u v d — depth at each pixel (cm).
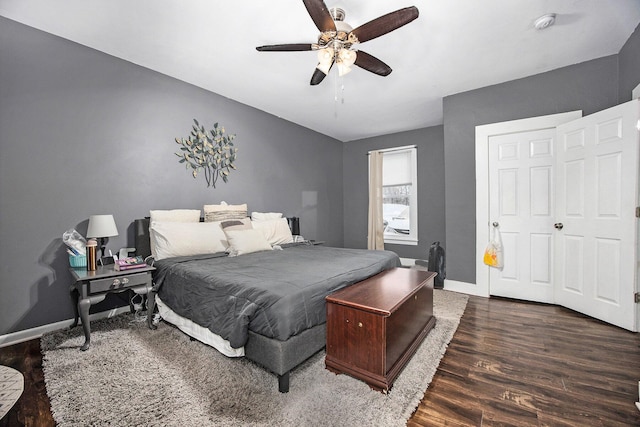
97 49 260
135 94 286
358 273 221
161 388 156
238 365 179
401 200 552
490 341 220
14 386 159
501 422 134
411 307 194
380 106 408
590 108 285
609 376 171
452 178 366
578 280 279
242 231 302
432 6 204
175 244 262
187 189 331
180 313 214
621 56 265
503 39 247
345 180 611
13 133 218
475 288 348
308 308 166
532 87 314
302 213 504
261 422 132
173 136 318
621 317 242
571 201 285
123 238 278
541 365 184
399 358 174
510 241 330
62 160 241
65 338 217
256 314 160
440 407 145
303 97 375
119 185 276
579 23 227
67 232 238
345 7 204
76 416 134
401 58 277
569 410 142
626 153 238
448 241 370
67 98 244
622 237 241
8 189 216
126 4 201
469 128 353
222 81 328
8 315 216
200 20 219
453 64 289
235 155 385
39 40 229
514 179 327
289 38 244
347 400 147
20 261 221
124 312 274
